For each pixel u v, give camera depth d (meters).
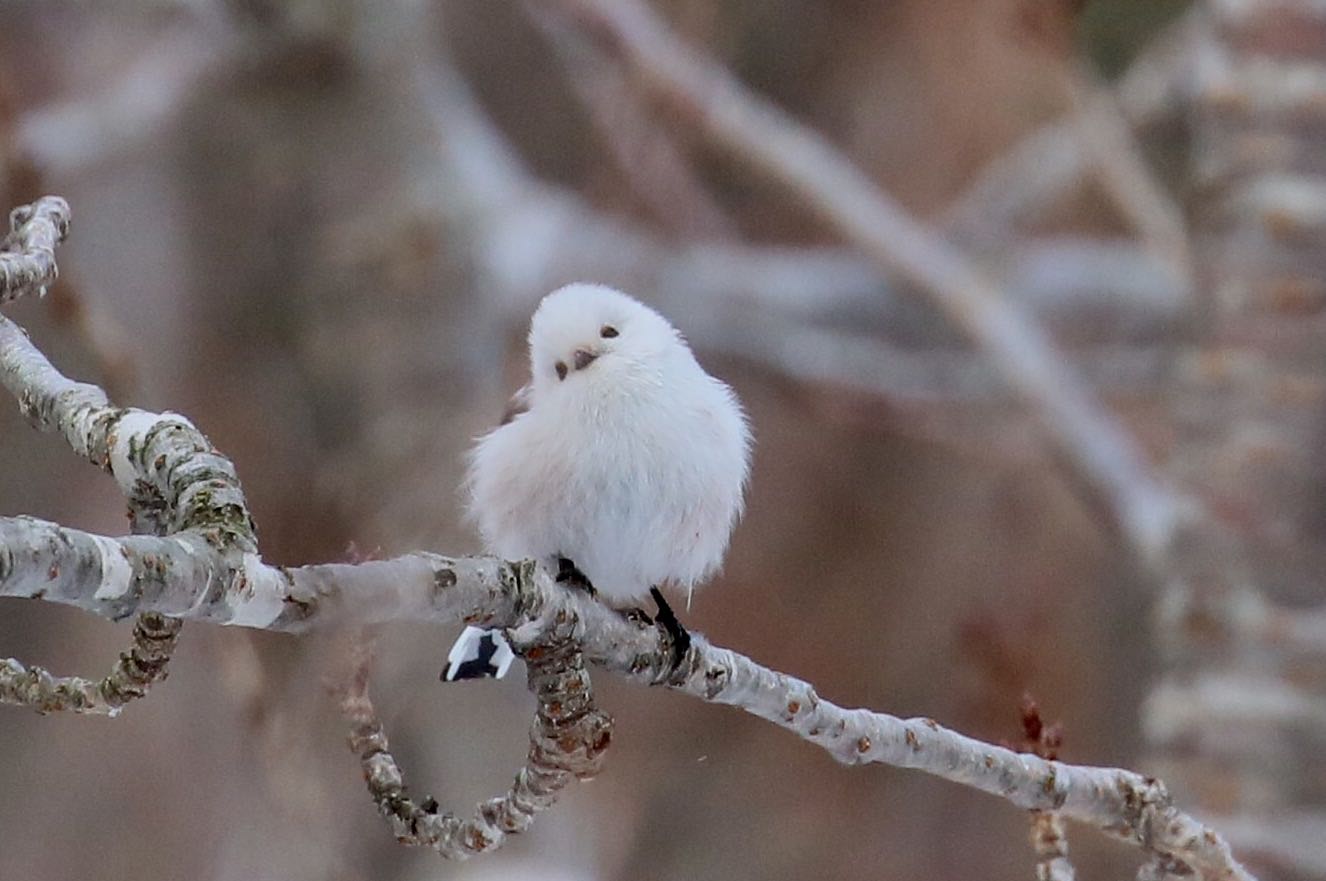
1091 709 15.37
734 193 16.84
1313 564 9.14
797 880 15.70
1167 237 12.25
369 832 8.70
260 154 12.34
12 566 3.60
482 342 12.40
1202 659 9.27
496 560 4.80
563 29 13.80
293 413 12.35
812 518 16.50
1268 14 9.81
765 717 5.92
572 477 6.86
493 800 5.41
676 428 6.91
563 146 16.84
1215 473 9.49
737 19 16.59
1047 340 14.63
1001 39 15.27
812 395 15.33
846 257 15.70
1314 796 8.91
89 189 15.34
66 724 14.37
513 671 10.02
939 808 16.00
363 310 12.23
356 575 4.29
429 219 12.26
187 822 13.01
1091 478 12.35
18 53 14.12
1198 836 6.18
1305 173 9.69
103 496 15.15
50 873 14.05
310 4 11.93
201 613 3.96
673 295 14.82
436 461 11.88
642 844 15.68
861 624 16.20
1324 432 9.43
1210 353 9.72
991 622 12.18
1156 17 16.28
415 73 12.48
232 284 12.45
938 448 16.50
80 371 12.41
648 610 7.41
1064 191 16.03
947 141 16.62
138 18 13.06
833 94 16.97
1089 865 14.03
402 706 9.52
